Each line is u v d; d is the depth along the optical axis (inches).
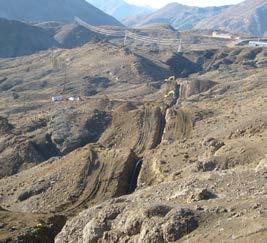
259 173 1147.9
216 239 807.1
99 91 6058.1
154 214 933.2
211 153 1978.3
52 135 3526.1
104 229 1013.2
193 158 2044.8
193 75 6870.1
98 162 2271.2
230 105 3201.3
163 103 3868.1
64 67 7096.5
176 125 3016.7
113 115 3609.7
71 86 6200.8
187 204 992.2
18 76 6742.1
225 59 7662.4
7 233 1467.8
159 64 7229.3
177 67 7480.3
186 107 3346.5
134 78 6525.6
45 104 4820.4
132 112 3449.8
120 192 2101.4
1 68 7401.6
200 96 4628.4
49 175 2289.6
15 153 3213.6
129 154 2287.2
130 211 998.4
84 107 4109.3
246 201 920.3
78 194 2110.0
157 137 3095.5
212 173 1235.2
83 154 2354.8
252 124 2325.3
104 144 3248.0
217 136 2390.5
